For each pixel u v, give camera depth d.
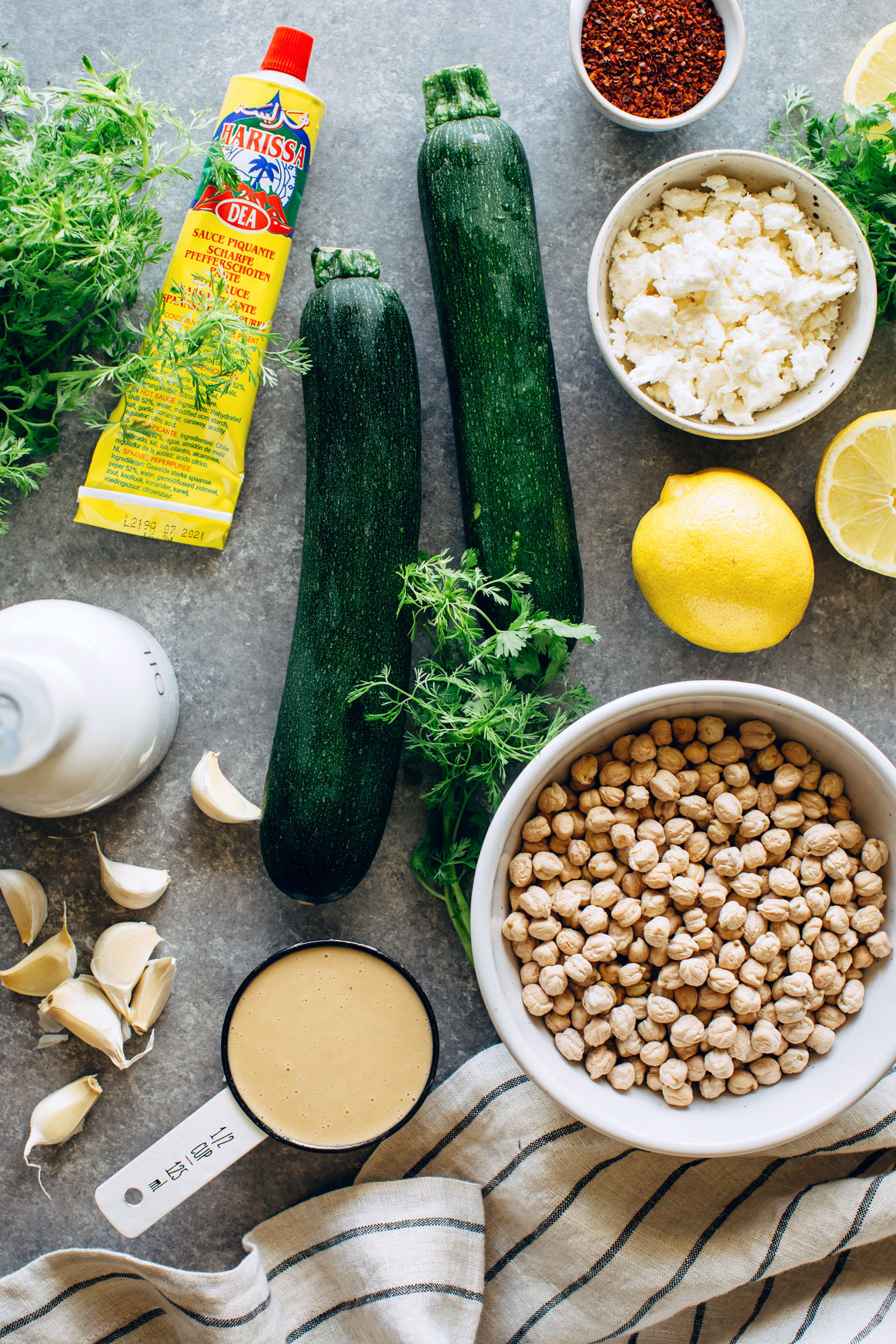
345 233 0.52
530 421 0.48
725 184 0.49
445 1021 0.53
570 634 0.46
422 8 0.52
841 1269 0.51
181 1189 0.50
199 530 0.52
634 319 0.49
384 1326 0.49
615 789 0.48
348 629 0.48
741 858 0.47
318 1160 0.53
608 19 0.49
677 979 0.46
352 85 0.52
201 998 0.53
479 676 0.51
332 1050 0.50
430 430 0.53
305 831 0.49
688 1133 0.46
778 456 0.53
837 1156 0.51
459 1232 0.50
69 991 0.52
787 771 0.47
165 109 0.48
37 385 0.49
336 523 0.48
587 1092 0.46
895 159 0.49
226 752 0.53
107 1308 0.50
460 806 0.51
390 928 0.53
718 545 0.47
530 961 0.47
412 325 0.52
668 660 0.53
